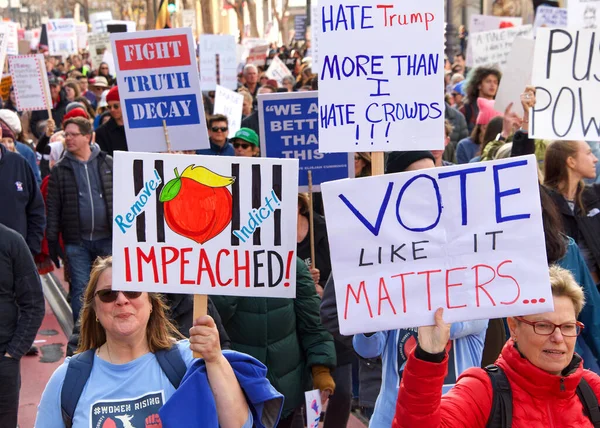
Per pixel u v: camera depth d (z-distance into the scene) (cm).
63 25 3616
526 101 587
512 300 312
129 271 335
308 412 491
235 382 324
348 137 392
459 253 317
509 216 315
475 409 305
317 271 586
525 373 305
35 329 524
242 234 341
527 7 2803
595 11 1035
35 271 525
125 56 706
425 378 297
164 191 338
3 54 1039
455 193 317
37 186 785
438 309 316
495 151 740
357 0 387
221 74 1814
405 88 390
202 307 341
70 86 1708
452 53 2512
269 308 503
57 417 332
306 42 3331
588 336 477
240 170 340
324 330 515
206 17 4278
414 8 387
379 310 319
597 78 578
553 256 462
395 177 318
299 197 593
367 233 320
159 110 713
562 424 305
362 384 495
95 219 819
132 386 331
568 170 560
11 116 1077
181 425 315
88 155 827
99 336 349
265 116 681
